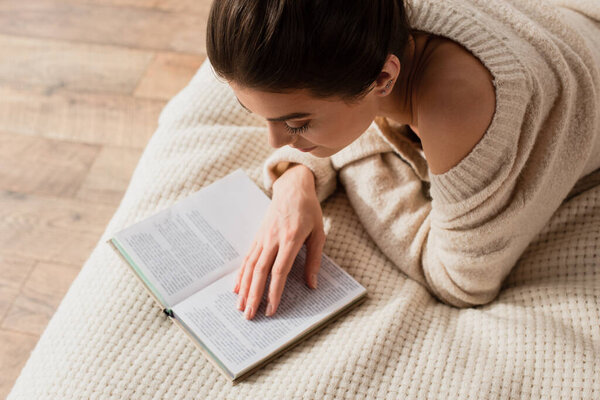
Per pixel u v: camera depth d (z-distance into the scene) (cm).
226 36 66
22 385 102
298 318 101
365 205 114
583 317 99
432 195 92
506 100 78
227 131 127
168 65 184
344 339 100
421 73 83
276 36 64
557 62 83
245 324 100
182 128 129
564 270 107
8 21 195
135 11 197
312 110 72
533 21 90
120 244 108
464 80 78
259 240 106
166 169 123
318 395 93
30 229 154
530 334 98
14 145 169
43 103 177
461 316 107
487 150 80
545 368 94
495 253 97
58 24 194
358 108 76
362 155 115
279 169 118
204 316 101
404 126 110
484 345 99
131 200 121
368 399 94
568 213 111
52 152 167
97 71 183
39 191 160
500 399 92
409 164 120
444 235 96
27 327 140
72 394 97
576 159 97
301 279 106
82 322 104
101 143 169
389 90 77
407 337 101
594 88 90
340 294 104
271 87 67
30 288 145
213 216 113
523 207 92
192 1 200
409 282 111
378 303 106
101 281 109
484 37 79
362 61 67
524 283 111
